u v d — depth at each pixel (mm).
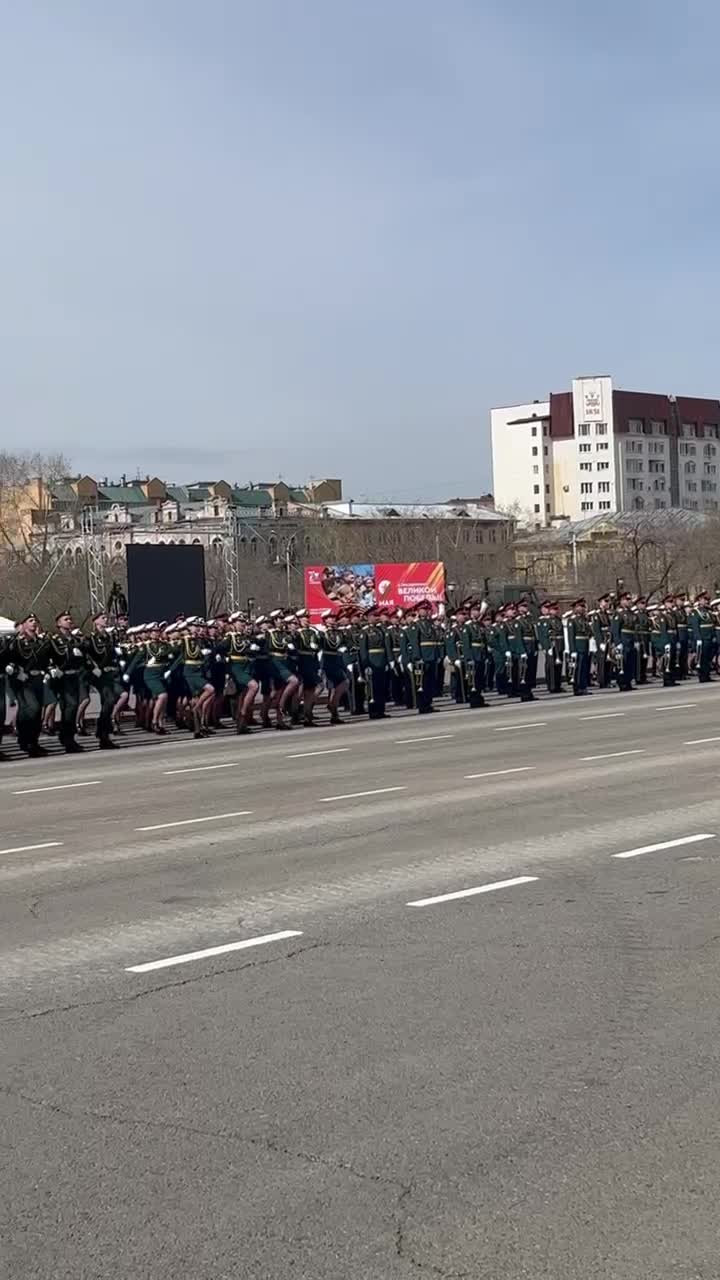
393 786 16406
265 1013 7188
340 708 31688
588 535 101500
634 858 11297
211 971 8062
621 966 7957
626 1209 4805
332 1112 5773
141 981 7887
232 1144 5461
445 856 11586
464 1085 6055
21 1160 5359
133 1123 5707
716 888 10047
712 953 8203
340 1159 5293
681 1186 4977
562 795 15141
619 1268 4406
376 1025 6934
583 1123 5590
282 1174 5168
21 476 105750
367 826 13336
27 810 15641
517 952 8320
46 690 23703
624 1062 6305
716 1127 5512
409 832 12906
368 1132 5551
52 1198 5016
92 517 81375
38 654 23344
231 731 26953
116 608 46500
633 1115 5660
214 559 76250
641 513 106688
